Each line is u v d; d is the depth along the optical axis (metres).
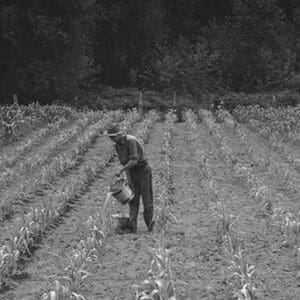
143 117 29.66
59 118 25.39
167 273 6.38
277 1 52.97
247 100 35.34
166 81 36.84
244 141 20.77
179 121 30.55
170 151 17.89
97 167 15.36
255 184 12.93
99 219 9.12
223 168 16.12
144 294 5.74
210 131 24.12
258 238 8.99
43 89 33.31
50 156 17.50
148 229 9.60
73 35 34.28
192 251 8.25
